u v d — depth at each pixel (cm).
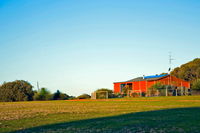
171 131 845
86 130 941
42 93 5466
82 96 5481
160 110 1630
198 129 861
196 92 4844
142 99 3453
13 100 5562
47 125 1141
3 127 1119
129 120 1162
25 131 993
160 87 4525
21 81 5772
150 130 882
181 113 1356
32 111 1934
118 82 6191
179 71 8388
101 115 1494
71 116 1498
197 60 8300
